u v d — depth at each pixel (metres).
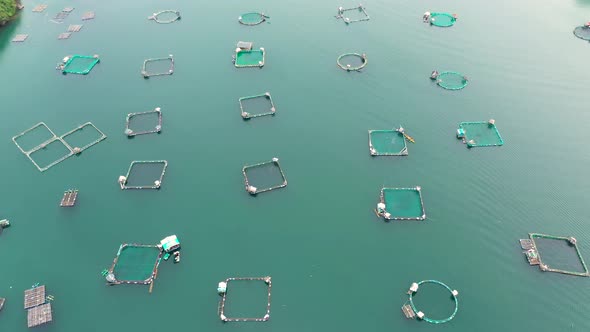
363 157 105.06
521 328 75.50
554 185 97.94
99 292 80.75
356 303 79.06
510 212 92.88
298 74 128.12
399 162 103.62
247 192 97.50
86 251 86.88
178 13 153.62
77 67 130.62
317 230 90.50
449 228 90.38
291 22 149.62
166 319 77.12
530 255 84.50
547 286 80.94
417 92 121.94
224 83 125.25
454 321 76.25
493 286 81.12
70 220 92.38
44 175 101.12
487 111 115.69
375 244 88.12
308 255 86.31
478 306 78.25
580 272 82.38
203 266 84.50
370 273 83.38
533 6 157.62
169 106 118.00
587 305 78.44
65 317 77.31
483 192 96.81
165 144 108.19
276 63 132.00
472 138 108.25
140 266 84.25
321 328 75.88
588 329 75.62
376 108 117.31
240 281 82.19
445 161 103.62
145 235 89.56
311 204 95.19
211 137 109.94
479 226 90.56
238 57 133.50
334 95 121.44
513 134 109.38
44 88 123.56
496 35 142.88
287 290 80.94
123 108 117.31
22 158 104.88
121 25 149.25
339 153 106.00
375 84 124.62
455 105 117.62
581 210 92.88
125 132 109.94
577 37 141.25
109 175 101.12
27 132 110.69
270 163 103.38
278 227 91.00
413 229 90.44
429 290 80.56
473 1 160.75
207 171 102.06
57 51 137.50
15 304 79.12
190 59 133.88
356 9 156.12
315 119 114.56
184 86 124.31
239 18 149.88
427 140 108.56
